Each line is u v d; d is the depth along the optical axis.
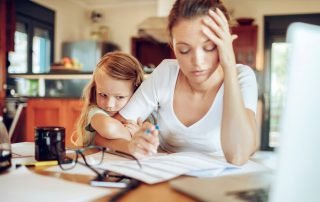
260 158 0.93
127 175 0.65
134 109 1.09
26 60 5.07
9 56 4.32
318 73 0.35
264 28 5.23
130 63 1.18
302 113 0.35
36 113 3.29
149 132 0.85
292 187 0.38
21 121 3.55
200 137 1.00
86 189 0.57
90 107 1.18
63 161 0.78
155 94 1.08
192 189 0.56
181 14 0.78
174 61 1.12
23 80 4.58
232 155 0.79
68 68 3.73
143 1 6.00
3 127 0.73
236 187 0.57
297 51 0.34
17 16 4.83
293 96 0.35
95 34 6.06
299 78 0.35
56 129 0.81
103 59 1.19
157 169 0.70
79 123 1.21
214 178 0.62
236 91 0.81
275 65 5.22
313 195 0.38
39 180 0.63
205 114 0.99
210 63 0.82
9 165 0.72
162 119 1.07
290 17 5.14
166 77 1.07
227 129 0.79
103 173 0.67
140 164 0.74
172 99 1.05
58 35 5.71
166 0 4.49
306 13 5.09
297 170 0.37
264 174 0.65
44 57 5.48
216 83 0.98
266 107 5.11
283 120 0.36
